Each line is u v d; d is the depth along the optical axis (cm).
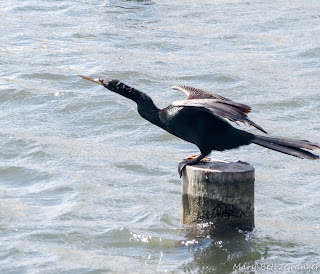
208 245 1092
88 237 1155
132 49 2255
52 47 2236
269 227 1212
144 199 1311
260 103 1847
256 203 1320
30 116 1722
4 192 1326
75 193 1323
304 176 1448
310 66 2133
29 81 1925
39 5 2736
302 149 1034
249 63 2145
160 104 1811
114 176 1413
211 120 1065
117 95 1842
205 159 1145
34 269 1048
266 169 1481
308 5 2816
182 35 2420
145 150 1565
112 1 2845
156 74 2027
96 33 2402
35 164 1448
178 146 1596
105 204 1284
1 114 1725
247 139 1062
